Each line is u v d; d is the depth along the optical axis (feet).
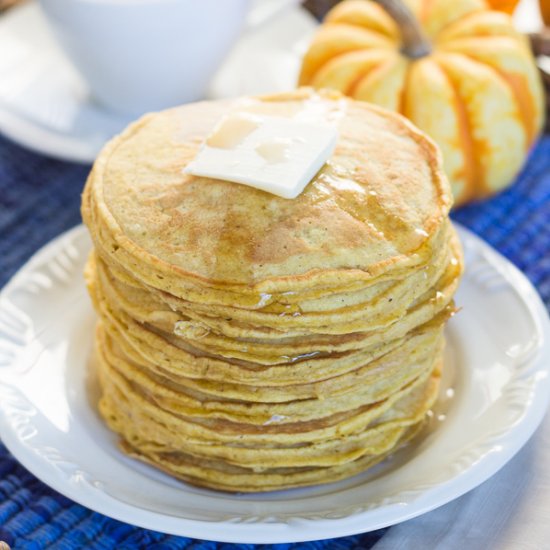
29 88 2.17
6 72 2.21
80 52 2.07
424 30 2.04
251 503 1.59
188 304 1.54
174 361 1.57
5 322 1.76
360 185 1.59
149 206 1.58
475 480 1.57
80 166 2.15
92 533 1.61
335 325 1.53
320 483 1.62
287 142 1.60
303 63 2.07
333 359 1.56
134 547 1.59
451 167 1.98
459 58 1.99
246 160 1.59
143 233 1.56
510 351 1.73
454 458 1.60
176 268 1.53
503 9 2.16
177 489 1.61
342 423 1.60
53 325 1.77
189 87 2.16
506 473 1.63
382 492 1.58
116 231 1.56
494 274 1.81
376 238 1.55
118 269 1.58
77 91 2.18
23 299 1.79
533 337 1.72
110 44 2.04
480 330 1.76
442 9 2.04
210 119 1.68
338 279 1.52
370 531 1.60
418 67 1.98
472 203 2.07
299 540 1.52
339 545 1.61
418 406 1.65
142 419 1.64
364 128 1.66
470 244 1.84
